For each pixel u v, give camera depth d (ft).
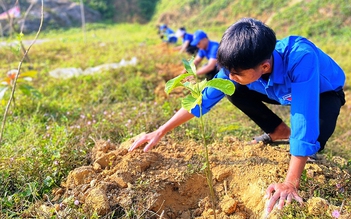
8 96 15.39
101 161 8.89
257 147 9.23
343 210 6.84
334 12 48.78
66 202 7.57
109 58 27.35
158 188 8.06
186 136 11.01
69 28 71.20
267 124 9.66
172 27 73.20
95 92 17.07
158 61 25.13
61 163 9.03
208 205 7.91
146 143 9.19
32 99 15.26
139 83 18.49
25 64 24.62
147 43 41.60
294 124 6.48
